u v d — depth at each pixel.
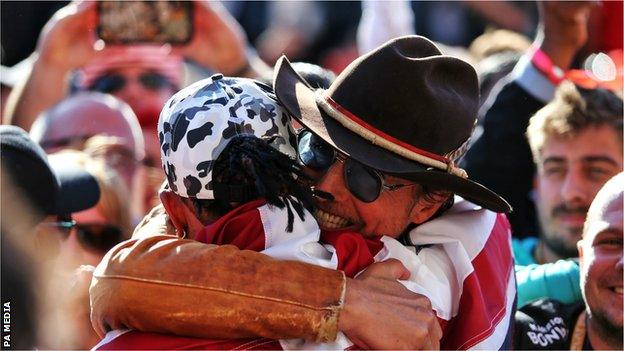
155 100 14.39
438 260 8.48
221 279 7.36
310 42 20.12
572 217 11.55
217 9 14.76
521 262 11.98
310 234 7.76
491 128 13.10
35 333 9.41
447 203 8.65
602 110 11.51
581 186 11.46
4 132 9.56
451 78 8.03
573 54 13.59
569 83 11.88
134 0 14.41
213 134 7.65
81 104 13.02
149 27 14.50
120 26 14.45
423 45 8.02
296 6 20.30
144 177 13.81
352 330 7.52
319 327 7.42
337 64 19.88
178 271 7.37
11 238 9.30
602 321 9.12
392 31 16.98
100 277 7.52
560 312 9.84
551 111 11.68
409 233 8.49
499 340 8.43
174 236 7.94
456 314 8.38
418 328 7.64
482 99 15.63
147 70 14.42
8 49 17.88
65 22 14.44
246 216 7.74
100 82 14.41
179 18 14.59
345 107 7.84
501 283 8.67
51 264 9.66
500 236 9.03
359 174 7.78
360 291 7.62
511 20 20.47
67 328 9.66
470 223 8.69
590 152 11.45
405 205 8.05
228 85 7.89
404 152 7.77
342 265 7.84
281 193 7.79
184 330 7.37
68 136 12.80
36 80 14.52
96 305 7.51
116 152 12.77
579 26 13.51
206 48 14.72
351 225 8.09
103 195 10.95
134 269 7.41
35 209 9.52
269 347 7.52
